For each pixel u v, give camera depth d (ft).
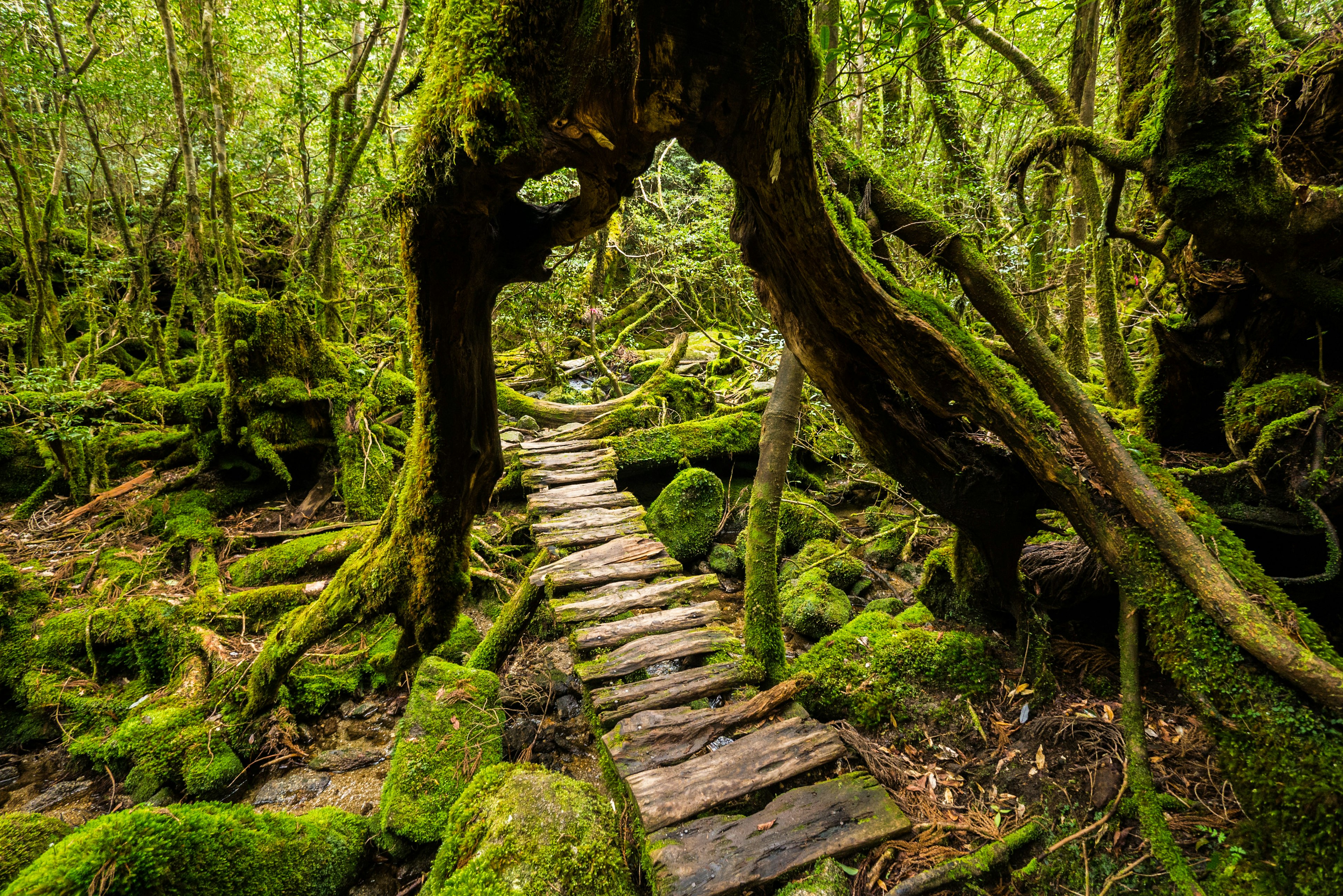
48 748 10.28
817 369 8.59
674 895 6.82
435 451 8.18
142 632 11.71
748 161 5.81
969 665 10.41
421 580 9.15
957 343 7.65
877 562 16.24
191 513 15.60
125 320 21.09
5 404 14.83
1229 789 7.77
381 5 16.89
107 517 15.28
